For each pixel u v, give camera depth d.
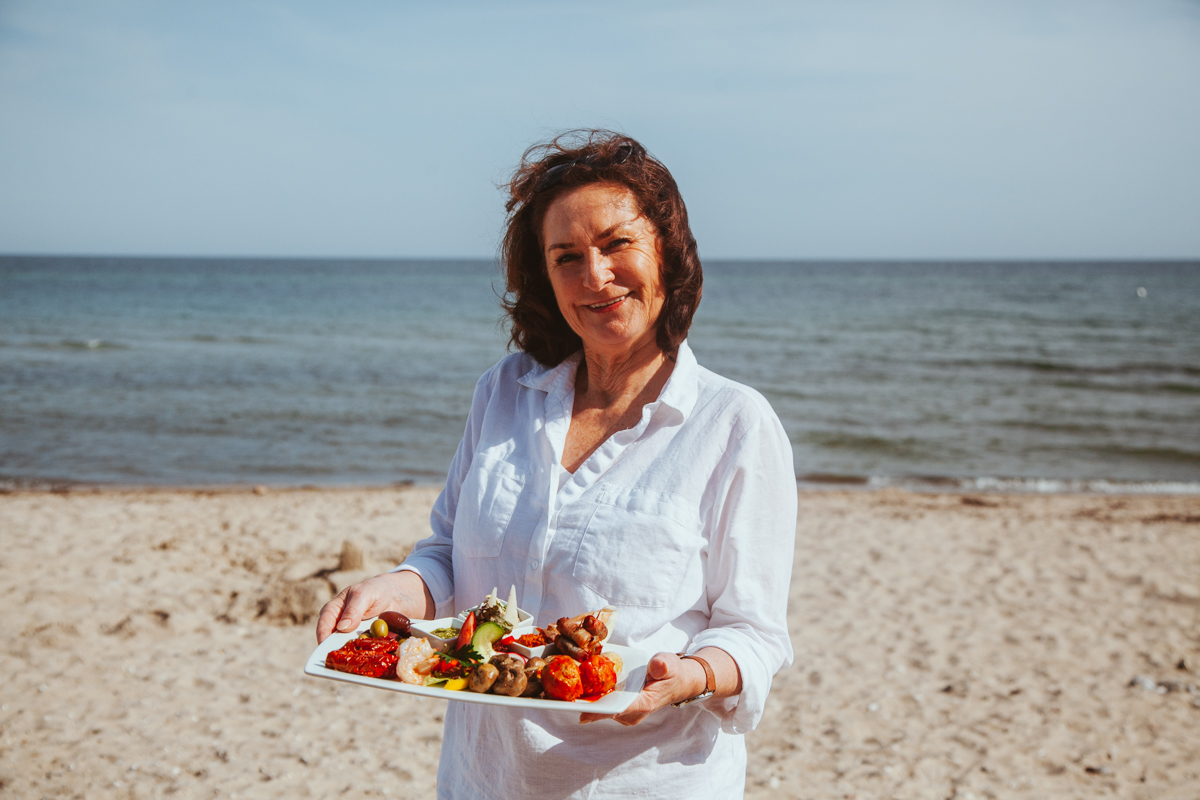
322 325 35.69
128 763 3.94
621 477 1.47
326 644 1.38
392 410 17.03
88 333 30.02
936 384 21.34
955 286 75.50
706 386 1.51
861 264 195.88
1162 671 5.36
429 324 36.72
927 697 4.97
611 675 1.24
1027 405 18.50
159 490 10.34
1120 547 8.19
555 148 1.59
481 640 1.30
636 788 1.40
